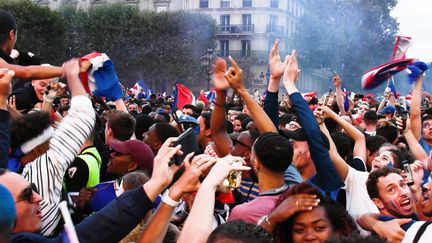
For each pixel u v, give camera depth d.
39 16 48.31
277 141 3.71
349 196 4.46
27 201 3.04
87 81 3.86
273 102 5.08
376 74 7.34
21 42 47.47
